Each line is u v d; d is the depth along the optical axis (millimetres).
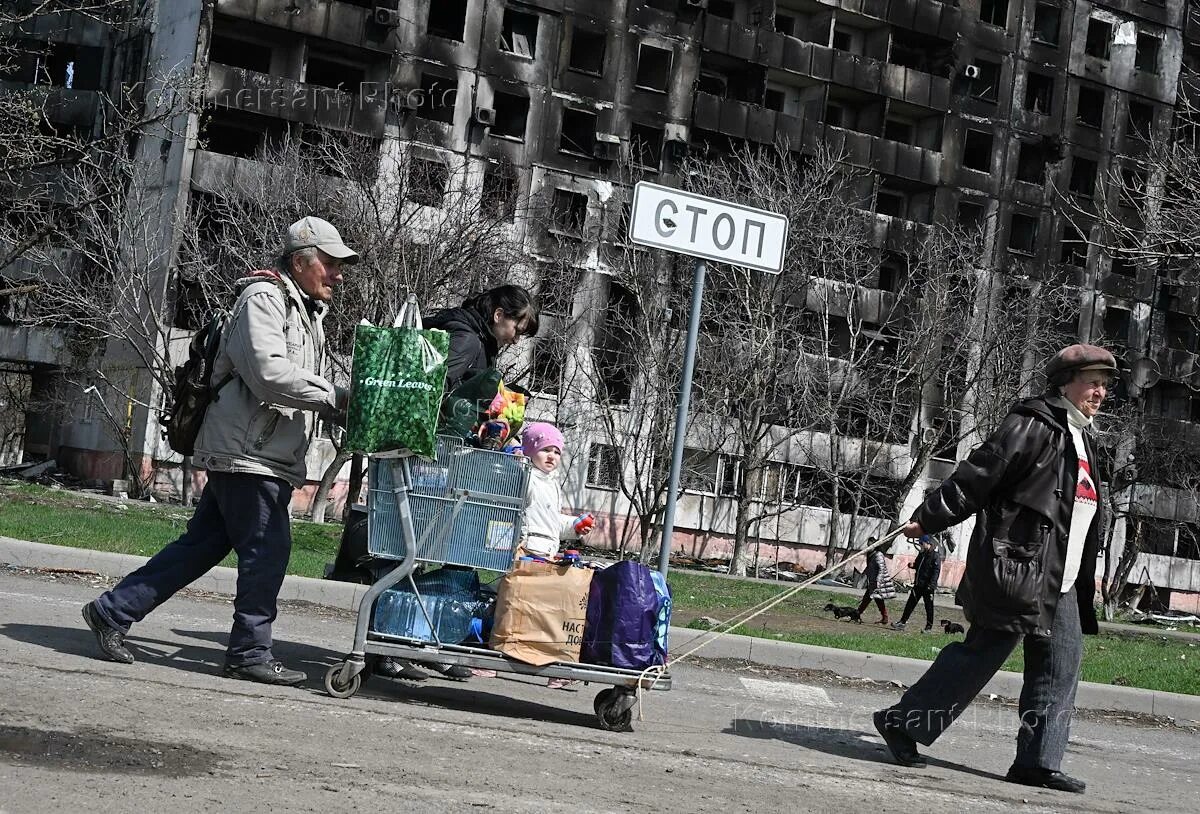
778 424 50875
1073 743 9227
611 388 53594
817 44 60969
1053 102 63875
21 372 54219
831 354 55250
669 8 57625
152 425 47781
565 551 7352
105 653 7184
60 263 42406
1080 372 7402
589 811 5004
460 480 7227
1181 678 13695
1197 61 66812
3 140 32781
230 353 7156
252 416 7207
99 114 51156
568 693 8805
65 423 52125
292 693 6941
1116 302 63094
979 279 52781
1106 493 55500
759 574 52812
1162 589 64750
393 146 50906
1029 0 63500
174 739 5336
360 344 6965
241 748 5332
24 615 8750
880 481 57219
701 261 9305
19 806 4203
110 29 53500
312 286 7449
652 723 7801
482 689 8477
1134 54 65062
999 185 62656
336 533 31438
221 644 8641
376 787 4949
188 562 7328
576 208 55156
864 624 25422
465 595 7359
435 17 53938
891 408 50781
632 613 7273
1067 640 7254
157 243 45719
